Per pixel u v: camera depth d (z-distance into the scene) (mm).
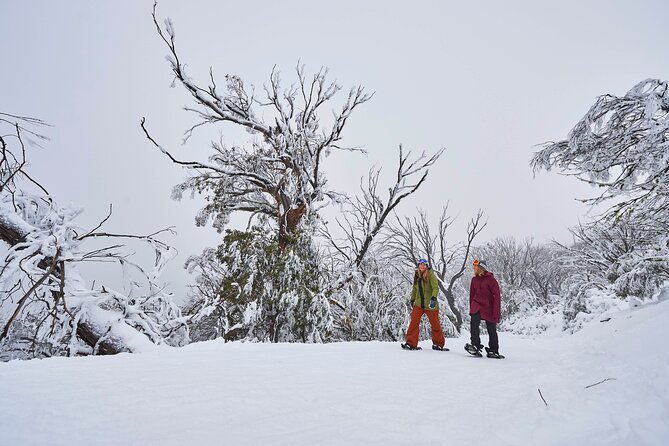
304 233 15070
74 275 9047
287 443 2219
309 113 19172
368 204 21312
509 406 2936
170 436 2309
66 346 8859
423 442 2221
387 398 3244
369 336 16062
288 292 13234
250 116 16703
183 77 14109
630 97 9773
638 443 1938
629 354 3742
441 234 31844
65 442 2172
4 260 7980
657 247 10383
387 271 19875
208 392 3316
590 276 19688
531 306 30609
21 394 3070
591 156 10633
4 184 10016
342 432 2402
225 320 13352
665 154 8969
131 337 8695
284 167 17609
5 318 8047
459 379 4090
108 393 3188
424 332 16750
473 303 6293
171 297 10000
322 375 4215
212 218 17312
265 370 4410
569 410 2580
